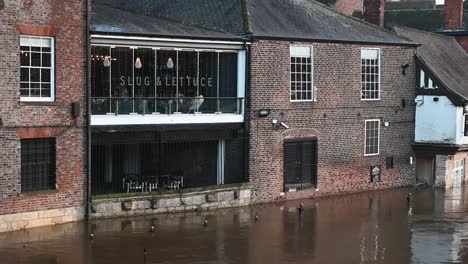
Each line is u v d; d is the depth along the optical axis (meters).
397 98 27.23
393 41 26.86
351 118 25.52
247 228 19.12
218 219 20.14
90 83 19.22
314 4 26.59
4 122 17.55
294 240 17.94
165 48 20.75
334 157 25.03
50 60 18.52
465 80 29.77
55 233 17.72
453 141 27.09
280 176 23.31
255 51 22.41
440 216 21.50
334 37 24.72
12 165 17.75
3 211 17.64
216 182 22.45
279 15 24.42
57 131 18.58
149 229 18.47
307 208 22.38
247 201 22.41
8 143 17.66
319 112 24.38
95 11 22.52
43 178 18.53
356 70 25.59
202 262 15.56
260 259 16.00
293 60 23.56
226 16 23.38
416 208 22.86
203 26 23.53
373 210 22.34
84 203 19.16
